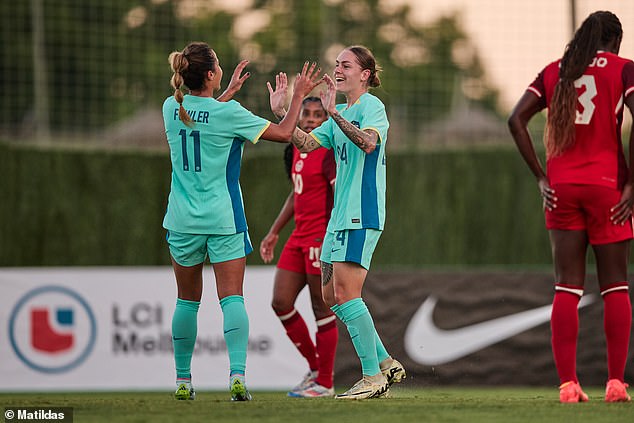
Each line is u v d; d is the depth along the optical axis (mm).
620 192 17141
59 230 48656
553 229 17547
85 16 50281
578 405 16156
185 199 17734
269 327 29188
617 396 17031
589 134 17094
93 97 50469
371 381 18031
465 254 52906
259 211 49438
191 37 52906
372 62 18531
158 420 13750
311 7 78062
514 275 30438
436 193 53062
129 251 49375
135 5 51375
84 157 49188
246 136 17688
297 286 23109
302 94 18125
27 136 48750
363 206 17531
